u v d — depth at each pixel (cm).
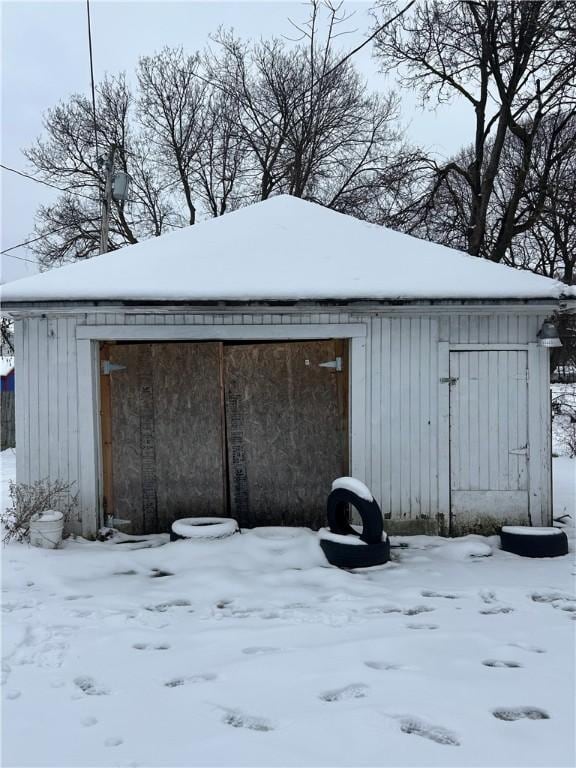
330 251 805
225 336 775
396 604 550
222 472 795
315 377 797
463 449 777
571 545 757
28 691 390
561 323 1403
